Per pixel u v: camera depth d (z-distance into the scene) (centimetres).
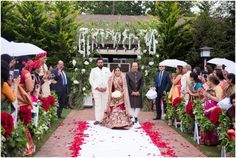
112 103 1173
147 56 1692
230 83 810
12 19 2180
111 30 1728
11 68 783
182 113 1055
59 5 2159
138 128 1159
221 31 2033
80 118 1392
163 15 2144
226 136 712
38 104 888
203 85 1021
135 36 1700
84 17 2908
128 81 1244
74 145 862
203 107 890
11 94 664
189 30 2098
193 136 1025
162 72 1362
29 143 774
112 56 2153
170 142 949
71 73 1720
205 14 2089
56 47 2091
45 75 1102
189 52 2075
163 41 2072
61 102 1342
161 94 1355
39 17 2138
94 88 1234
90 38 1705
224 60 1239
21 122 709
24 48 1019
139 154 815
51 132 1050
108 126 1156
